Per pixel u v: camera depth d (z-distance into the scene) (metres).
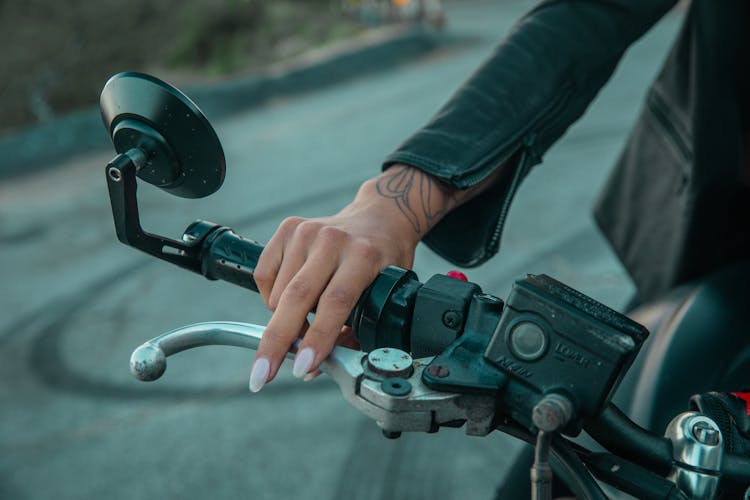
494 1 22.45
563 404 0.68
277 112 10.34
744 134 1.52
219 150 0.84
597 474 0.82
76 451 3.34
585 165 6.72
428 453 3.07
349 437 3.22
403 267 1.04
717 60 1.39
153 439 3.35
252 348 0.86
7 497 3.08
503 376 0.75
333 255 0.90
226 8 13.82
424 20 16.53
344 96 11.07
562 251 4.99
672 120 1.55
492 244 1.19
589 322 0.72
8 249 6.07
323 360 0.81
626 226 1.68
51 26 11.82
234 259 0.95
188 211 6.52
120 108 0.85
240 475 3.06
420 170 1.12
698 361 1.26
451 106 1.19
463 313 0.86
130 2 12.63
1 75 11.38
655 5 1.31
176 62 13.49
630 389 1.27
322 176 7.32
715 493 0.81
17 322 4.76
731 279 1.41
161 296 4.92
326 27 15.73
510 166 1.21
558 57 1.25
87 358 4.20
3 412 3.71
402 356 0.78
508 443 3.11
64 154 8.74
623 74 9.97
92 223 6.53
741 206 1.56
